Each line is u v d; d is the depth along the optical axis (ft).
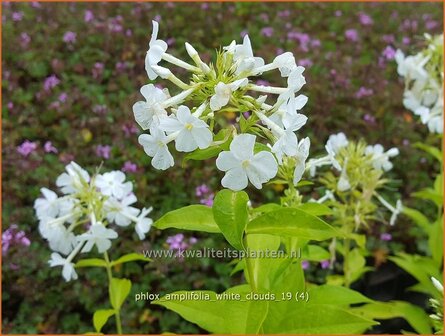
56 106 1.50
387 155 0.99
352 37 1.89
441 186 1.18
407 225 1.37
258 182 0.57
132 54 1.72
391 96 1.65
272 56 1.66
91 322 1.17
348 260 1.05
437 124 1.13
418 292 1.30
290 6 2.14
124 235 1.24
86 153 1.38
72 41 1.73
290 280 0.76
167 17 1.89
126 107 1.46
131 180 1.28
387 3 2.21
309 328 0.67
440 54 1.15
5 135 1.43
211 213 0.68
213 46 1.80
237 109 0.59
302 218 0.62
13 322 1.13
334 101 1.57
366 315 0.99
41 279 1.15
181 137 0.56
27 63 1.65
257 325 0.62
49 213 0.86
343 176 0.93
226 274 1.19
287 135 0.58
